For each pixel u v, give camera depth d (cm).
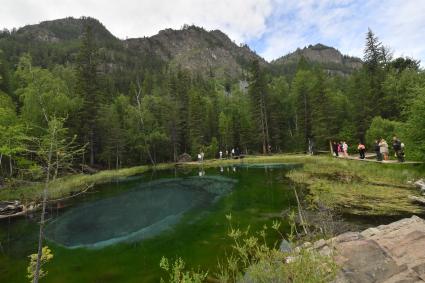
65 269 1100
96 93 5078
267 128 5709
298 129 6212
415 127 2128
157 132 5719
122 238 1438
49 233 1605
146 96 6981
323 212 1324
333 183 2097
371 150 4331
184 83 8650
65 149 848
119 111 6303
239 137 6362
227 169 3922
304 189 2081
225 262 1006
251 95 5881
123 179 3666
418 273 531
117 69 15438
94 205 2222
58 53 14925
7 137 2492
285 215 1495
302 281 410
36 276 677
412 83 4453
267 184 2475
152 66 18275
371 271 561
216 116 7425
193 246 1217
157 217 1780
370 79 4969
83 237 1495
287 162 4025
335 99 5969
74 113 4566
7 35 18638
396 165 2264
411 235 657
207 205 1952
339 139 4938
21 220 1928
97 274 1033
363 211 1423
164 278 953
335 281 541
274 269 457
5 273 1127
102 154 4878
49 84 3997
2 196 2403
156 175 3897
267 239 1163
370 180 2103
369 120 4616
